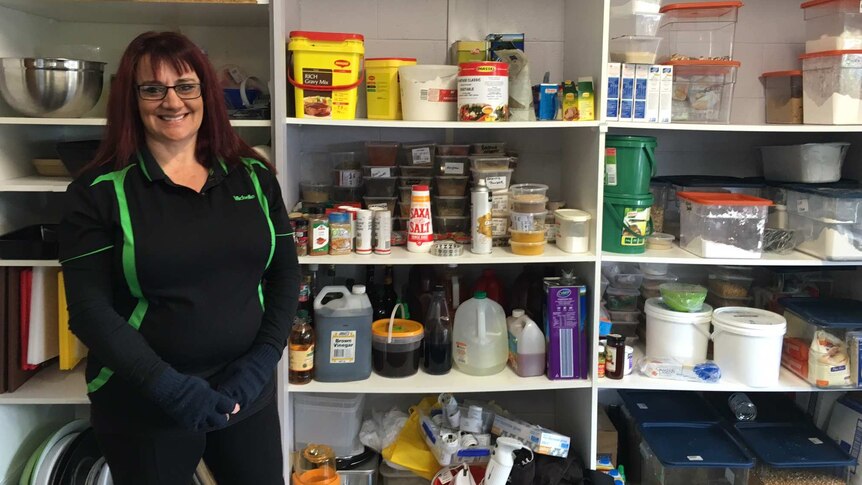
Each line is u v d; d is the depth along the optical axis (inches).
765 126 84.5
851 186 88.1
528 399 104.5
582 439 91.3
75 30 91.5
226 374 58.6
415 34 95.4
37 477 82.7
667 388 87.2
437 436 88.5
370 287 95.1
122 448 57.8
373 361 89.7
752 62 97.9
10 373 83.0
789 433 92.4
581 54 89.0
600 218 84.1
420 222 86.7
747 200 84.7
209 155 60.7
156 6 80.3
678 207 97.7
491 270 96.7
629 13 85.0
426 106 84.2
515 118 87.7
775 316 89.7
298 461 89.5
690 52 91.3
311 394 93.7
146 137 58.8
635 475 98.3
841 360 85.2
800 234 90.3
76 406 99.4
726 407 99.1
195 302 56.3
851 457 87.0
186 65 57.2
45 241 81.2
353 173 92.6
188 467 59.3
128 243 54.6
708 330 91.3
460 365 90.0
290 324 62.9
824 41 85.5
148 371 52.8
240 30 92.4
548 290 86.6
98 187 54.7
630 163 85.1
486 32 96.1
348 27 94.9
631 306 97.3
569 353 87.0
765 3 97.0
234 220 58.4
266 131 93.6
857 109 83.8
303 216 84.7
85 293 53.3
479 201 85.8
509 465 79.7
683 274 103.4
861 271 95.8
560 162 99.7
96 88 82.1
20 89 77.6
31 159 89.0
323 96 82.7
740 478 88.9
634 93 84.2
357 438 94.9
